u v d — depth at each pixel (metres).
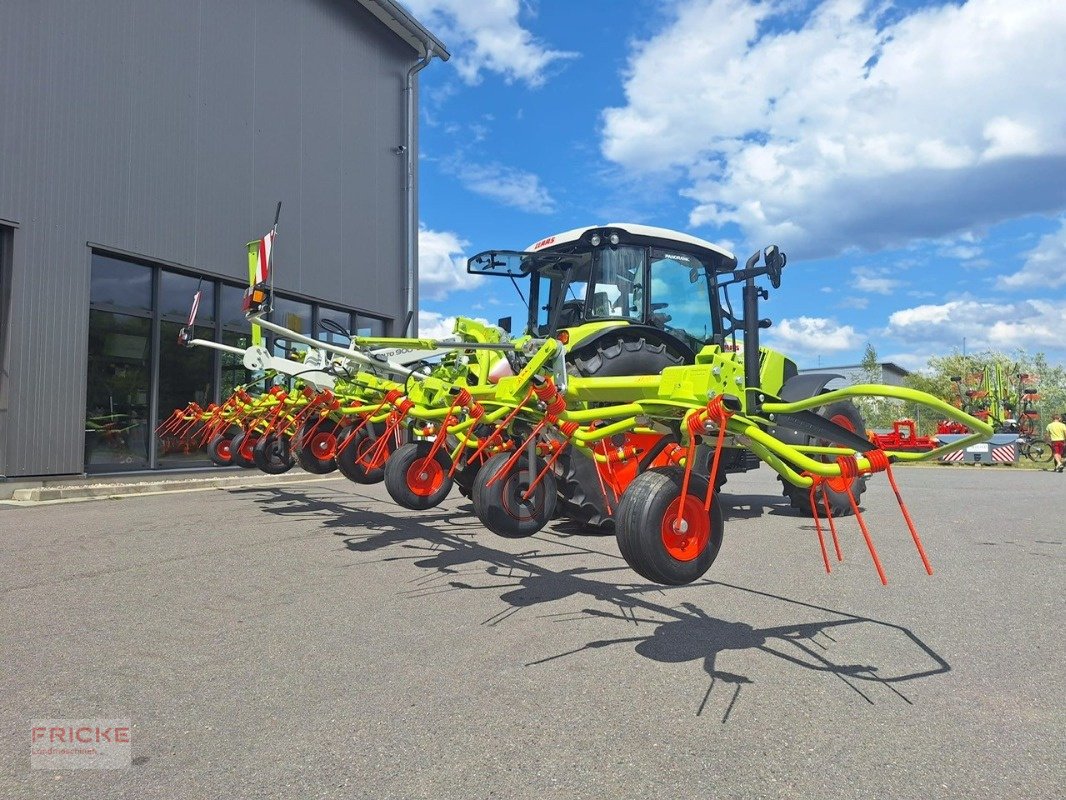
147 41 11.06
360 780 2.29
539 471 4.21
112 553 5.64
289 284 13.45
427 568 5.13
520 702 2.88
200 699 2.91
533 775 2.32
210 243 11.96
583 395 4.01
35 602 4.28
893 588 4.62
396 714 2.77
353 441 6.93
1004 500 9.41
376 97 15.72
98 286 10.50
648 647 3.52
